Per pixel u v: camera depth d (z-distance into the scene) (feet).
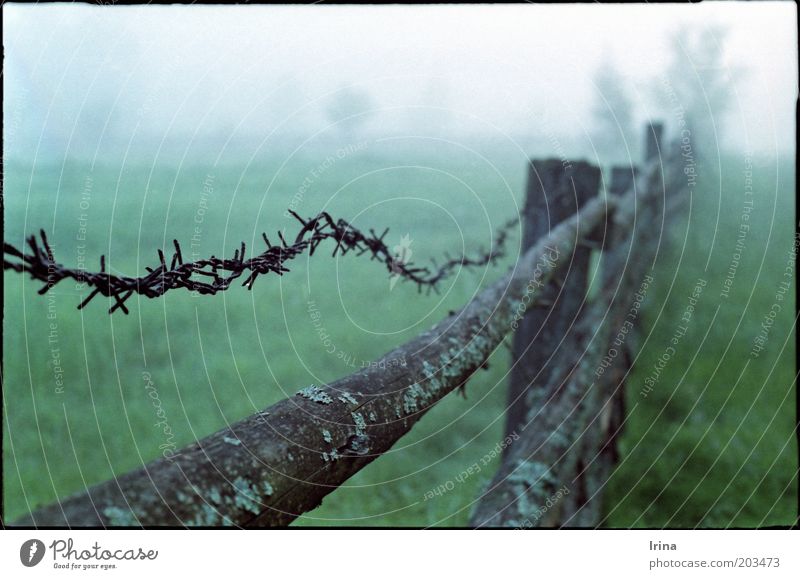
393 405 5.14
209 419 14.26
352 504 12.27
